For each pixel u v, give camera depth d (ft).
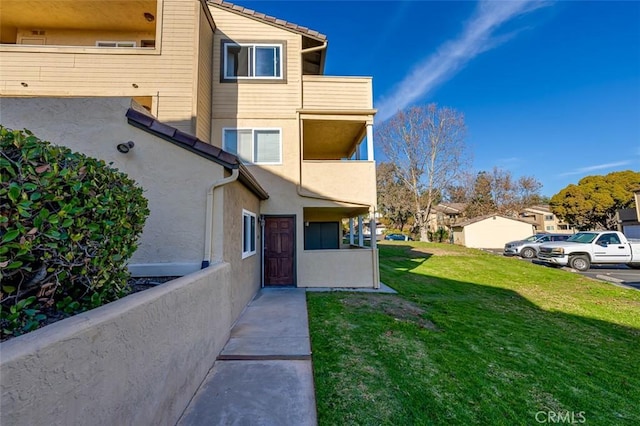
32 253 6.48
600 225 104.32
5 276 5.77
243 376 11.34
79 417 4.71
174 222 15.90
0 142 6.10
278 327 17.01
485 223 97.35
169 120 25.14
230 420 8.68
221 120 29.40
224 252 16.37
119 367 5.84
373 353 13.69
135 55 25.49
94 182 8.33
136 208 10.81
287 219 29.43
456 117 97.19
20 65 24.52
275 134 29.84
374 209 29.55
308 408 9.41
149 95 25.21
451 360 13.32
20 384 3.74
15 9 27.22
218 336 13.20
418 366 12.61
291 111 29.94
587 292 29.25
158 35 25.81
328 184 29.50
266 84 30.09
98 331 5.26
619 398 10.85
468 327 17.84
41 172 6.59
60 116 15.16
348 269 29.22
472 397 10.51
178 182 16.07
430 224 147.64
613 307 23.77
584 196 103.24
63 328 4.61
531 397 10.71
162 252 15.71
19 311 5.79
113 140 15.62
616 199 96.84
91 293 8.51
